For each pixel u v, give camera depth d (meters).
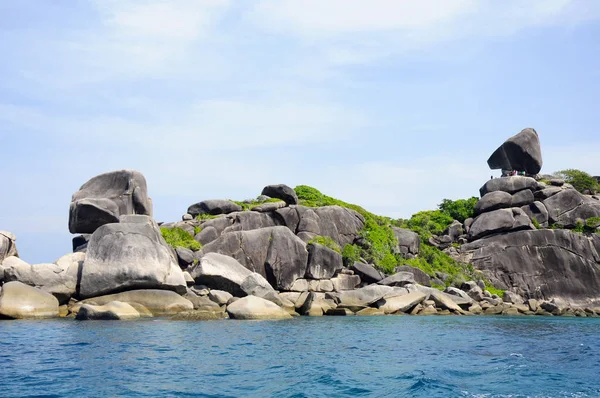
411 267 44.75
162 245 32.88
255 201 46.50
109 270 30.39
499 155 58.09
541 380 16.25
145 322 27.08
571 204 52.97
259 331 25.17
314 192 52.53
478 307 41.97
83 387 14.21
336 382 15.52
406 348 21.86
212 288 34.59
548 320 37.41
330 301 37.28
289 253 39.03
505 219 51.16
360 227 47.03
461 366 18.25
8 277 30.11
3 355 18.08
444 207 58.25
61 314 29.75
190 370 16.48
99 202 35.97
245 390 14.45
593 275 49.56
